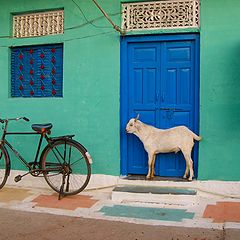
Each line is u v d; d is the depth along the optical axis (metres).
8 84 6.84
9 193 6.29
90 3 6.32
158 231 4.56
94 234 4.52
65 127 6.48
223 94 5.78
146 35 6.14
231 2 5.73
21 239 4.43
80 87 6.39
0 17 6.85
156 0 6.08
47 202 5.78
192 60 6.02
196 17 5.95
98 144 6.31
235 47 5.73
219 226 4.67
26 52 6.84
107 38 6.25
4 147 6.38
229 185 5.78
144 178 6.14
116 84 6.22
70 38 6.43
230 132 5.77
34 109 6.66
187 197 5.51
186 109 6.05
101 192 6.24
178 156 6.14
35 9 6.64
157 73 6.16
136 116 6.25
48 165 6.16
